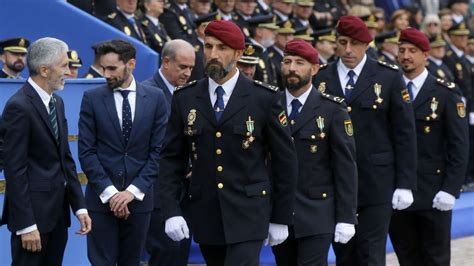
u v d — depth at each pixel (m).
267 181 16.84
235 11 30.83
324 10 34.50
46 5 25.28
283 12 32.66
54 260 17.64
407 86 22.03
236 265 16.62
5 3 25.16
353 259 20.95
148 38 27.77
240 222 16.62
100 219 19.12
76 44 25.36
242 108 16.72
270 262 24.53
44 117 17.16
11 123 16.91
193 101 16.88
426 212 21.92
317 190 18.81
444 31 35.59
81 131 19.36
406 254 22.47
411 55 21.91
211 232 16.80
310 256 18.66
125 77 19.36
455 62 34.72
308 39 30.12
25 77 24.61
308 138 18.84
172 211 16.98
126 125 19.36
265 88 16.86
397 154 20.66
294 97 19.03
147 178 19.31
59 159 17.42
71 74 23.17
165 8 29.06
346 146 18.84
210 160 16.77
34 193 17.09
